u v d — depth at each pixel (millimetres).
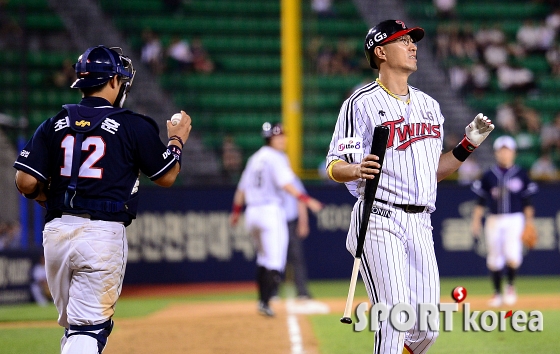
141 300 44406
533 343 24312
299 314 33375
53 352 24047
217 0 76000
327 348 23734
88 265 14641
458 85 71125
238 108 69062
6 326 31219
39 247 45312
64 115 15344
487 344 24281
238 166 62125
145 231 52469
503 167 38938
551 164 64500
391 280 15352
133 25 73125
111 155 14945
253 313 34250
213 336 26703
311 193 54281
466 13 77500
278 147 33406
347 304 15578
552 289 46344
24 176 14977
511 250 37875
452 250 54438
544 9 78125
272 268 32562
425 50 73688
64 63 68750
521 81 71750
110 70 15688
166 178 15602
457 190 54750
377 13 75750
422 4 76062
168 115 67375
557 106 71312
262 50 73562
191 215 53094
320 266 54062
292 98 59219
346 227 54344
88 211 14758
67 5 72750
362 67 72125
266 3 76625
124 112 15312
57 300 15375
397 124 15875
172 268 52625
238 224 53562
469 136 16734
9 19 70125
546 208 55312
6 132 53688
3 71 67562
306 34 68750
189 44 72688
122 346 24609
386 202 15742
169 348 24109
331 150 16172
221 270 53125
